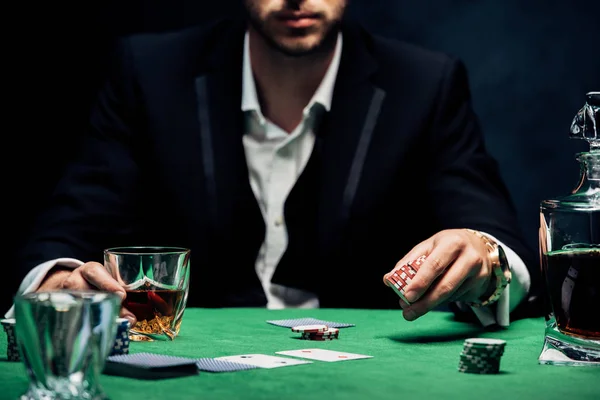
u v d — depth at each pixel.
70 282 2.24
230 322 2.51
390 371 1.86
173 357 1.85
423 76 3.65
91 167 3.61
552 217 2.05
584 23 5.82
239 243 3.53
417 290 2.27
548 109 5.86
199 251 3.55
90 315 1.60
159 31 5.82
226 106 3.60
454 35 5.94
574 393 1.70
